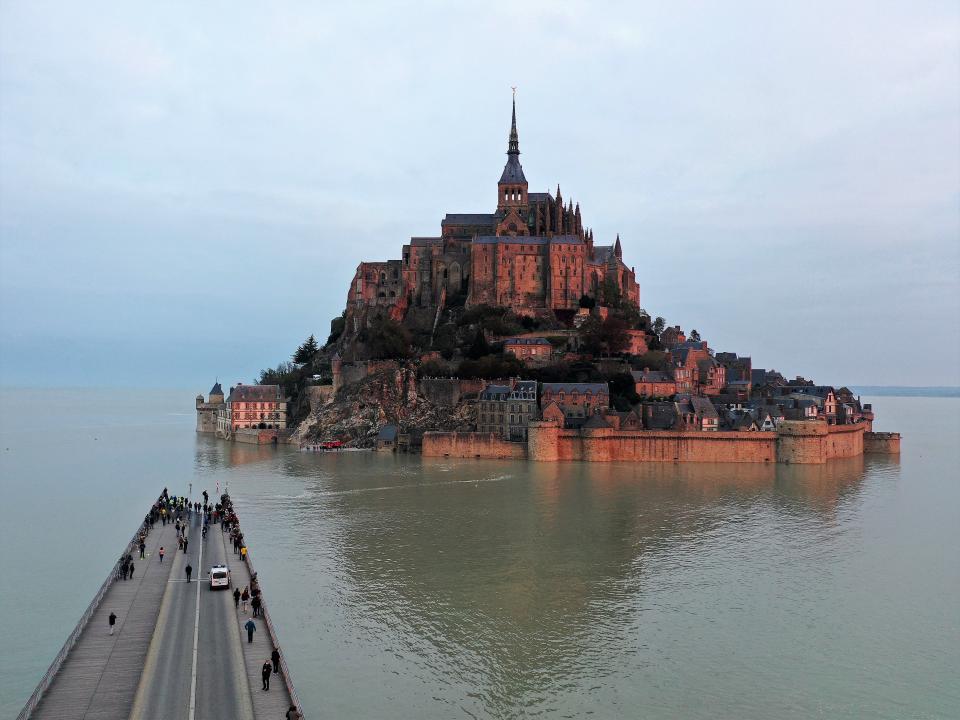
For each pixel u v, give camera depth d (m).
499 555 114.69
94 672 69.00
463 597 96.88
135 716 61.44
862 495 162.00
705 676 76.50
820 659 80.50
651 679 75.75
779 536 127.25
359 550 116.56
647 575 106.38
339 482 174.25
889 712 70.06
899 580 105.06
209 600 88.25
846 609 94.31
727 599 97.38
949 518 140.62
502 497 156.12
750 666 78.75
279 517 138.00
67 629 88.25
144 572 98.88
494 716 68.50
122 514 147.62
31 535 131.00
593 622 89.50
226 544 114.62
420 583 101.75
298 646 81.50
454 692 72.50
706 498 156.25
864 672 77.69
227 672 69.50
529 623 88.94
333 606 92.94
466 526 131.88
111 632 77.94
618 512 143.12
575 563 111.19
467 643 83.38
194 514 134.88
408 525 132.38
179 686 66.56
